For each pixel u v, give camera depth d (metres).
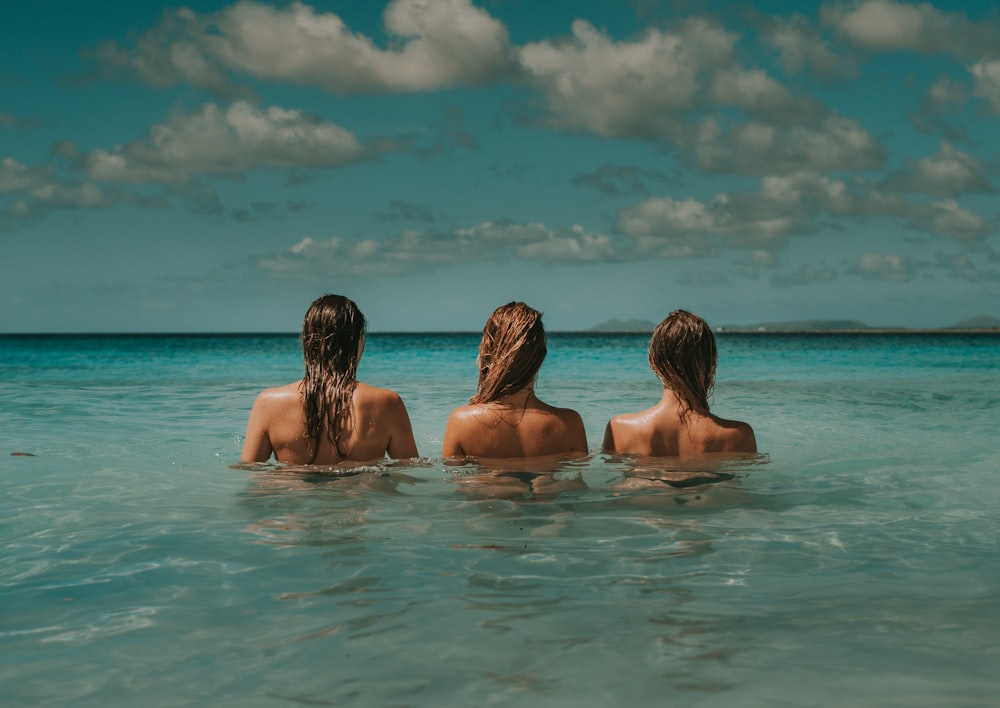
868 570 2.33
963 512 3.13
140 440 5.34
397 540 2.64
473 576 2.26
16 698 1.51
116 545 2.59
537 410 3.73
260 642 1.78
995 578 2.26
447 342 54.12
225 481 3.67
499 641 1.77
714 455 3.88
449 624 1.88
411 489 3.39
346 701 1.48
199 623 1.90
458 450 3.73
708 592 2.12
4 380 12.43
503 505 3.15
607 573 2.29
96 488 3.56
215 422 6.50
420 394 9.37
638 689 1.52
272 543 2.61
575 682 1.56
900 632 1.82
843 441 5.27
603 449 3.99
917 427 6.11
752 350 31.66
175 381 12.20
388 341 58.25
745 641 1.77
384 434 3.74
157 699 1.50
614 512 3.06
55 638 1.81
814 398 8.88
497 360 3.70
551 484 3.49
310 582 2.21
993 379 12.45
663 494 3.36
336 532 2.75
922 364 18.38
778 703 1.46
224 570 2.32
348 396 3.70
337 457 3.71
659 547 2.58
